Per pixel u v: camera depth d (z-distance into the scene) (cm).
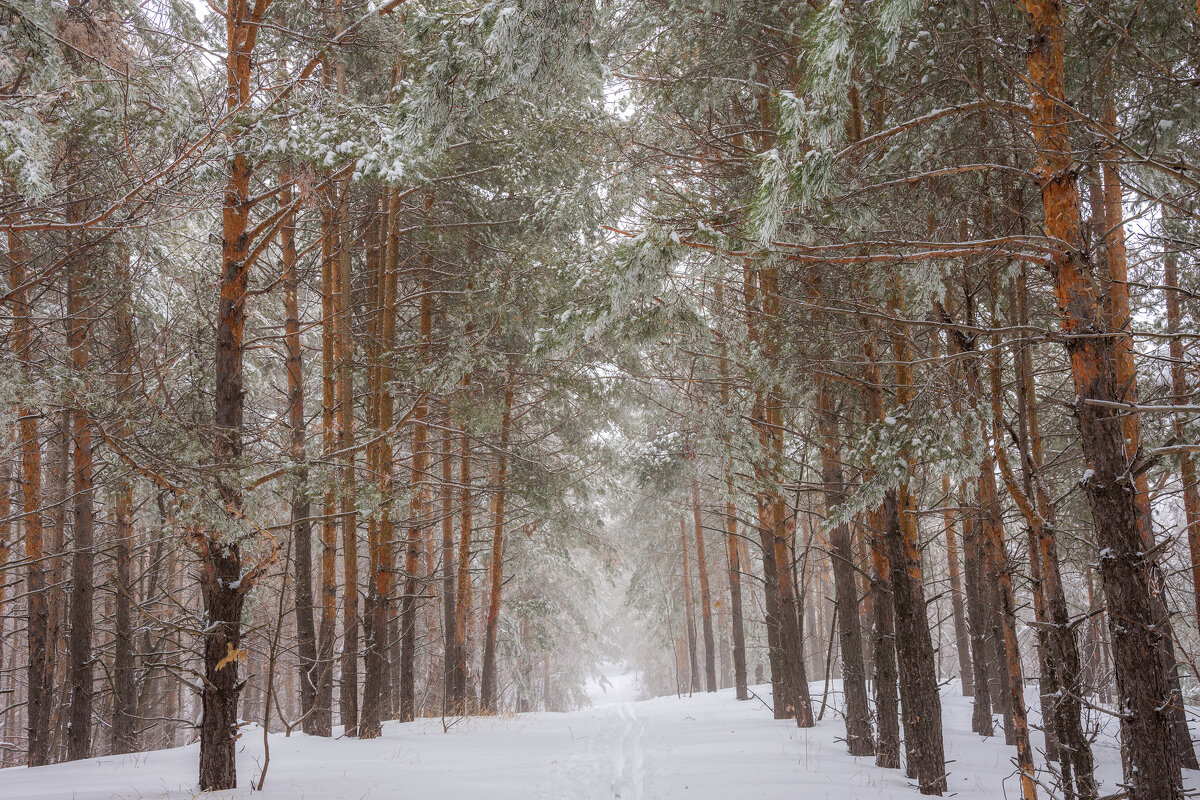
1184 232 851
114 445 739
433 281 1538
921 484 715
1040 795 876
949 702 1889
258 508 860
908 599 880
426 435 1630
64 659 1702
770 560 1555
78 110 754
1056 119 518
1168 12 648
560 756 1107
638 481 2094
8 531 1493
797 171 475
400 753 1104
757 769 965
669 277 546
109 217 793
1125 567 493
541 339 571
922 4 477
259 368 1775
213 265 1273
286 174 944
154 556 1808
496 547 1869
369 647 1309
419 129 627
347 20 1013
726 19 943
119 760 1090
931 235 656
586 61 632
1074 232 516
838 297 836
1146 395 928
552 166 1210
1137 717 479
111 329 1315
